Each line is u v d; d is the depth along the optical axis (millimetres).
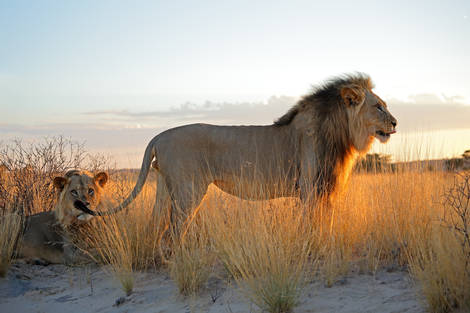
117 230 5594
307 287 4246
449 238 3936
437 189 5410
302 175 5766
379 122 5773
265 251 4312
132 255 5547
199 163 5770
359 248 5215
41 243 5996
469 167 5957
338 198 5785
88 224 5980
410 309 3510
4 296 4879
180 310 4156
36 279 5457
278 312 3758
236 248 4648
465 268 3551
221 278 4758
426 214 5066
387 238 5070
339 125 5773
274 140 5898
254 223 4820
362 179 6375
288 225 4984
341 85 5875
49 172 7836
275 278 3881
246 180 5805
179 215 5582
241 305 4031
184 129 5867
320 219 5316
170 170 5695
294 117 5980
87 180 5914
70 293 4969
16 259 5965
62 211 5855
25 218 6270
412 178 5719
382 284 4211
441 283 3551
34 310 4527
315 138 5754
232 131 5914
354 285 4250
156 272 5383
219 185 6008
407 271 4516
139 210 6195
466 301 3367
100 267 5777
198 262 4750
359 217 5602
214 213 5254
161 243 5762
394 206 5441
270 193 5867
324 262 4676
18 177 7574
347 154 5883
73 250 5922
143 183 5754
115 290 4918
